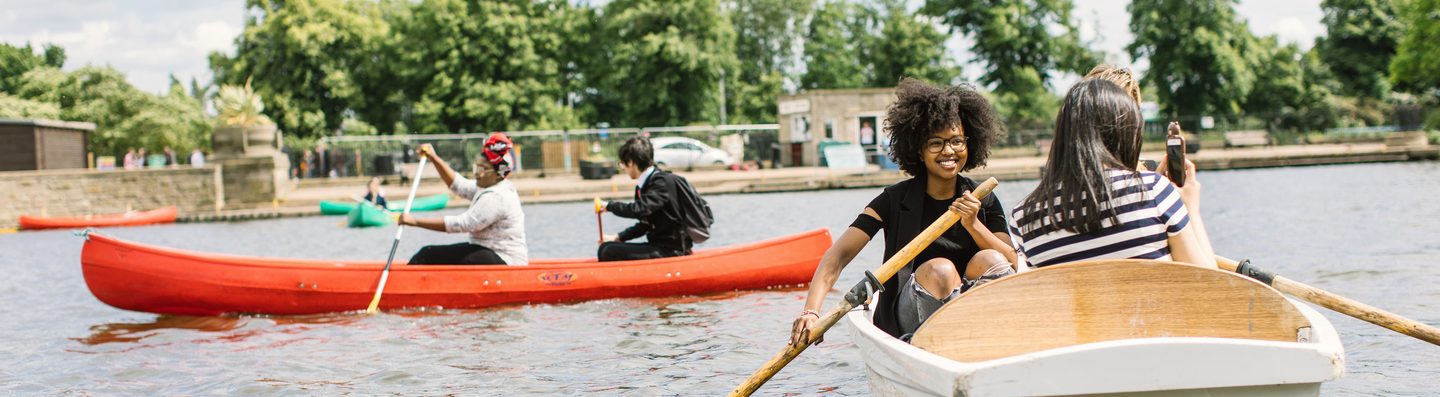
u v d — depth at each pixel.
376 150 32.47
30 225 20.80
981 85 47.66
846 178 26.55
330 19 48.03
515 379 5.36
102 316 7.92
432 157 8.19
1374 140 39.59
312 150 35.44
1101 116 3.19
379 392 5.17
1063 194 3.19
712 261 8.27
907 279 3.99
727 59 46.81
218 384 5.42
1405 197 16.05
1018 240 3.49
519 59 44.25
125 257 7.59
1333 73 52.84
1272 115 45.34
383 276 7.66
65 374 5.74
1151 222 3.13
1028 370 2.83
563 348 6.17
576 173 32.91
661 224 8.30
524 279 7.85
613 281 8.02
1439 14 33.19
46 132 24.64
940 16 47.81
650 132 33.81
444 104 44.03
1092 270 3.08
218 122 24.88
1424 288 7.05
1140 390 2.84
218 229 19.53
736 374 5.33
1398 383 4.62
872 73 55.28
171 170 23.56
